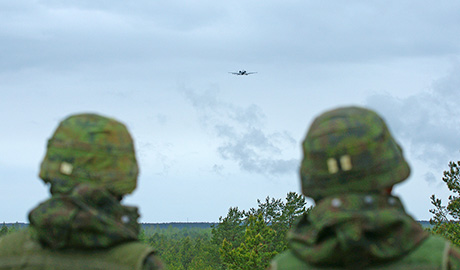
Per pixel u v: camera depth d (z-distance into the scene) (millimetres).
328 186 3318
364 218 3088
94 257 3979
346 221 3100
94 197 3916
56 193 4062
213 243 101688
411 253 3178
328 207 3205
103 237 3936
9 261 4125
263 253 47031
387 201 3252
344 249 3082
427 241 3230
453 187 39562
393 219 3115
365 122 3332
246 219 100188
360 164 3246
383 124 3430
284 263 3434
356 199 3191
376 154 3268
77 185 3996
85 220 3859
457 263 3191
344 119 3354
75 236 3898
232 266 45812
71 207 3898
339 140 3281
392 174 3275
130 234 4039
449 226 37438
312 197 3449
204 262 120188
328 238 3199
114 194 4113
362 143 3256
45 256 4043
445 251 3168
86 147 4043
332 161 3283
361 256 3113
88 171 4023
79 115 4238
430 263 3137
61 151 4059
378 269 3148
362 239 3061
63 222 3852
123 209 4047
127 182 4141
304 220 3447
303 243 3318
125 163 4156
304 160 3471
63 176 4012
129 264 3965
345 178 3260
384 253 3100
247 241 48062
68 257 3990
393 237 3145
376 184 3254
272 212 94125
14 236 4293
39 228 3936
